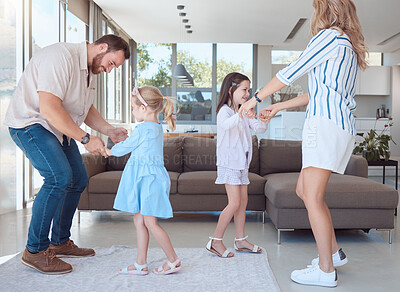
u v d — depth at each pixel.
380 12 6.96
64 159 2.32
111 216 3.97
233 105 2.71
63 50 2.30
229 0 6.48
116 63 2.49
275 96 8.70
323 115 2.10
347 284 2.22
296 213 3.02
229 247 2.89
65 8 5.95
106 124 2.78
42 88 2.20
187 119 9.97
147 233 2.33
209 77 9.97
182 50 9.93
